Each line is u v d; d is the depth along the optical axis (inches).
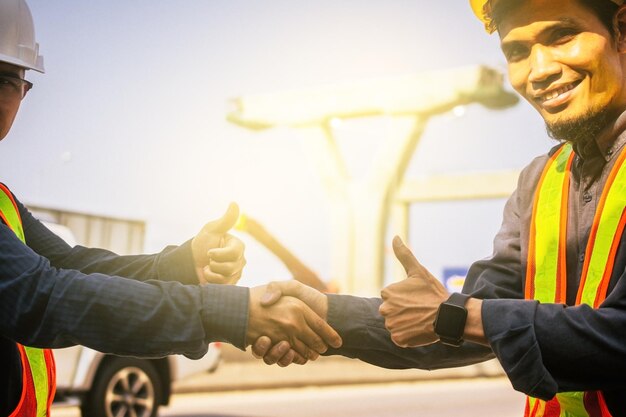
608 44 61.4
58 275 61.0
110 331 60.2
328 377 619.8
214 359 326.3
